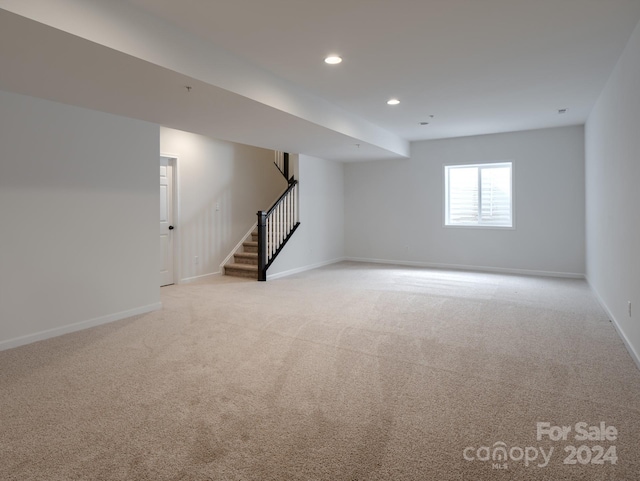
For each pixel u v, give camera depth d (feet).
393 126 21.39
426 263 26.53
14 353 10.87
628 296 10.93
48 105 12.11
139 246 14.80
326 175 27.27
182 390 8.63
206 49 10.59
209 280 21.81
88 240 13.19
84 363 10.14
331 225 27.94
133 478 5.82
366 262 28.32
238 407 7.89
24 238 11.62
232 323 13.58
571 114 18.99
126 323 13.65
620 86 11.87
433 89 14.92
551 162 22.40
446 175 25.70
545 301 16.53
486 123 20.84
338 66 12.53
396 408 7.83
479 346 11.23
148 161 15.07
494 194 24.54
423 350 10.94
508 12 9.23
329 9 9.04
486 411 7.69
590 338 11.87
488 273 23.58
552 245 22.65
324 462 6.17
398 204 27.30
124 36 8.62
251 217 25.86
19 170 11.49
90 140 13.20
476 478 5.80
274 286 20.02
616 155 12.57
